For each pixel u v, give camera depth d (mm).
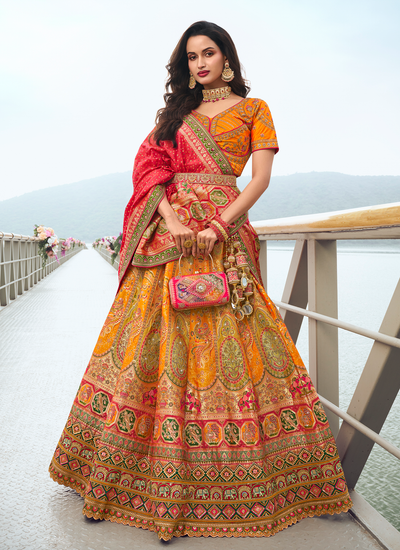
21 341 3777
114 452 1196
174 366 1228
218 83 1472
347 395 2592
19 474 1499
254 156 1369
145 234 1355
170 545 1115
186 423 1215
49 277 11055
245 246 1428
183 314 1306
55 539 1133
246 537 1153
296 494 1264
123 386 1243
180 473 1145
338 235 1485
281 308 1982
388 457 2061
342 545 1130
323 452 1272
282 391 1313
